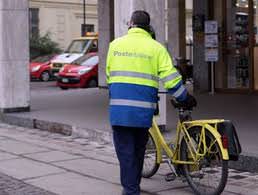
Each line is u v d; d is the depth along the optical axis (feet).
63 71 114.62
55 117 59.52
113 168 40.09
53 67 139.13
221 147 29.86
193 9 80.69
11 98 64.08
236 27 77.56
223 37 78.54
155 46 30.04
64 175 38.24
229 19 78.28
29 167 40.83
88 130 51.67
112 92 30.12
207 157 30.99
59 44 206.49
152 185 34.81
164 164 40.01
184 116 32.63
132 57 29.84
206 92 79.61
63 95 85.20
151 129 35.12
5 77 63.67
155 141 35.09
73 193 33.76
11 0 63.00
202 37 79.61
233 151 30.04
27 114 62.59
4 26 63.05
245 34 76.38
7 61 63.57
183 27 96.07
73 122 55.62
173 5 95.66
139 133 30.81
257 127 48.83
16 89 64.28
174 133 45.98
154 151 35.70
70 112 63.52
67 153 45.73
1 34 63.21
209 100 69.21
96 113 62.18
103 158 43.60
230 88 78.43
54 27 206.49
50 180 36.96
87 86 111.75
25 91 64.90
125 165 30.35
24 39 64.44
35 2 201.26
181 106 31.78
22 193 34.04
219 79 79.61
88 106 69.26
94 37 135.44
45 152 46.24
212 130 30.48
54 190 34.50
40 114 62.34
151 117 30.22
